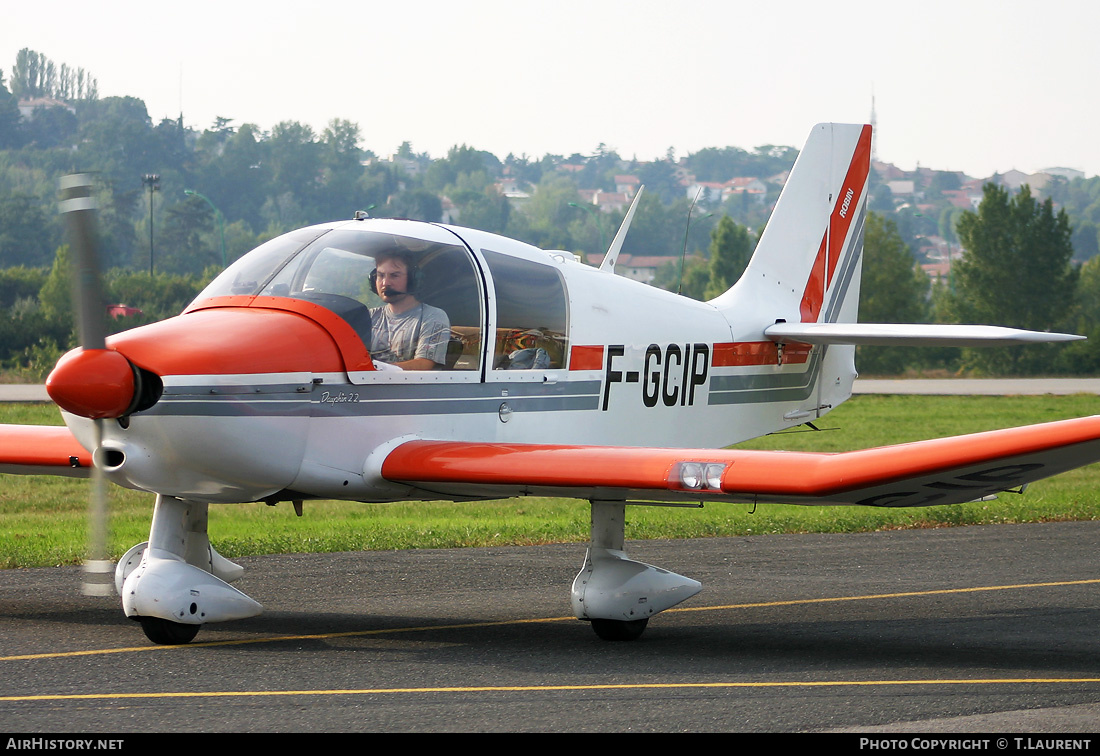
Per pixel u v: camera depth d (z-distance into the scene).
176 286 160.38
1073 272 166.62
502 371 21.75
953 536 33.78
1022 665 18.00
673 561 29.23
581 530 34.06
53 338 132.75
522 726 14.28
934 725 14.41
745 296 28.14
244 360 18.55
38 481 47.44
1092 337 157.88
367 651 18.75
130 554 20.77
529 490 19.88
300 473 19.36
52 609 22.19
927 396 101.69
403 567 27.84
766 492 18.12
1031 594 24.84
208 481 18.91
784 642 19.91
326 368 19.38
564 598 24.30
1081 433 15.91
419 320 20.69
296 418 19.08
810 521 36.31
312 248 20.44
